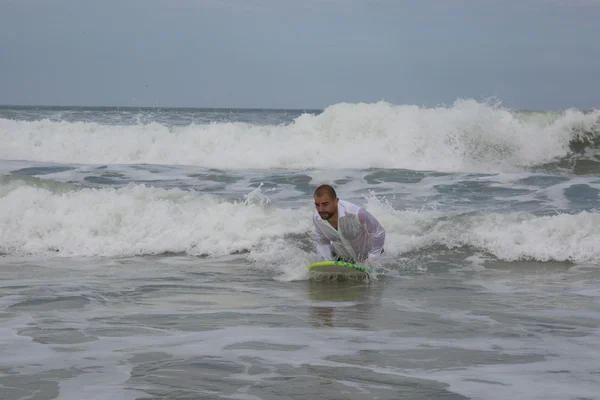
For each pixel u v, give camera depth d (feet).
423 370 20.58
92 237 46.60
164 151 90.12
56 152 90.12
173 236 46.26
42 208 49.55
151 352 22.33
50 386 18.65
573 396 18.19
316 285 35.86
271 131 96.78
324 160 86.22
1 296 32.12
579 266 41.04
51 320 27.25
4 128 96.89
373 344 23.79
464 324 27.22
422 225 47.21
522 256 42.93
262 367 20.67
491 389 18.76
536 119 98.32
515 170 88.48
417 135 91.61
